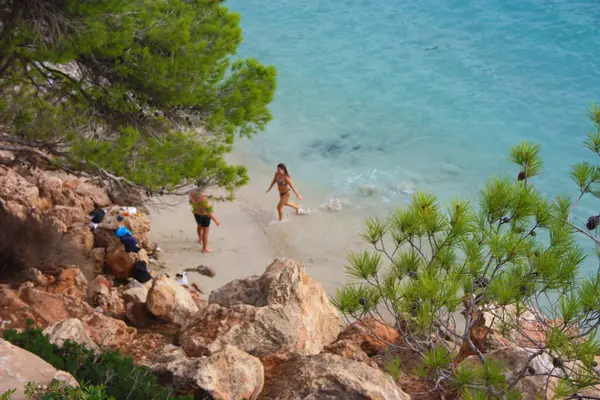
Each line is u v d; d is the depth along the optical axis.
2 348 4.87
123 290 11.73
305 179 19.12
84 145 10.12
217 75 10.90
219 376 6.26
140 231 14.47
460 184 18.59
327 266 14.97
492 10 28.70
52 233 12.03
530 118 21.45
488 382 5.16
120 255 12.82
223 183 11.03
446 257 5.81
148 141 10.44
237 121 10.95
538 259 5.29
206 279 14.15
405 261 5.83
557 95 22.47
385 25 28.98
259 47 28.33
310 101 23.86
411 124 21.88
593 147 6.08
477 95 23.06
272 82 11.46
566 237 5.41
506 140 20.50
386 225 6.02
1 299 9.12
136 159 10.38
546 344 4.95
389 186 18.62
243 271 14.62
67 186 15.29
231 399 6.18
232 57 27.25
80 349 6.00
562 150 19.66
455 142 20.67
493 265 5.79
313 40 28.50
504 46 25.92
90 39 9.16
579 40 25.42
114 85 10.44
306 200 17.97
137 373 5.57
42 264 11.41
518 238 5.45
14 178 14.40
